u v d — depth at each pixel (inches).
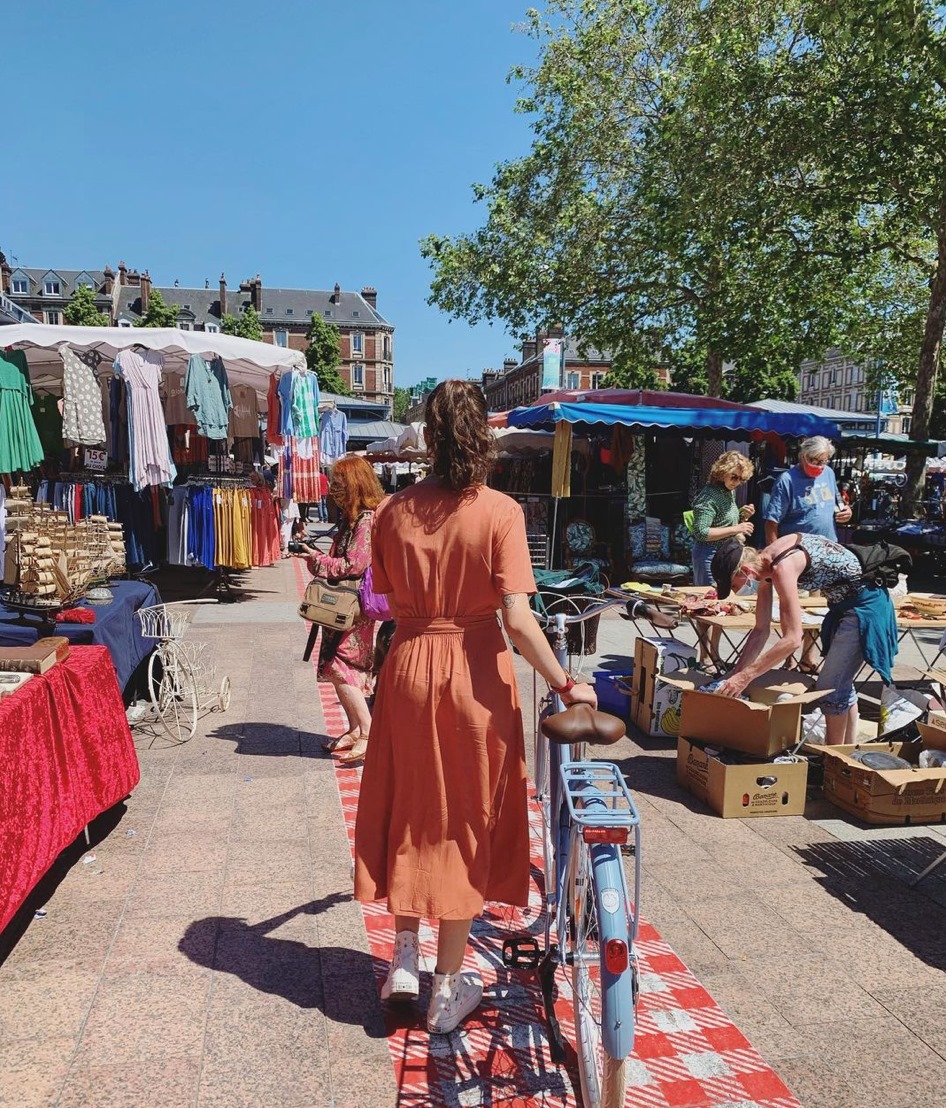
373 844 87.9
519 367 2593.5
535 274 842.2
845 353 1014.4
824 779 165.6
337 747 182.4
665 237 719.7
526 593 80.7
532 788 162.6
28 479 366.9
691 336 870.4
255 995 98.7
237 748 184.9
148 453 320.8
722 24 705.6
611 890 70.6
